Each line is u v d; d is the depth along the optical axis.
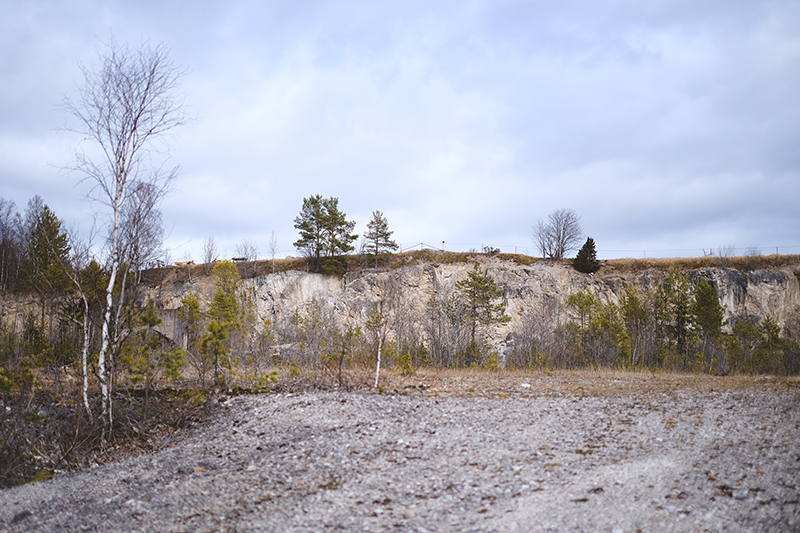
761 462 7.79
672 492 6.66
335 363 19.81
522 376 21.44
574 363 30.66
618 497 6.56
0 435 11.84
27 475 10.94
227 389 16.02
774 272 54.84
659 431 10.03
